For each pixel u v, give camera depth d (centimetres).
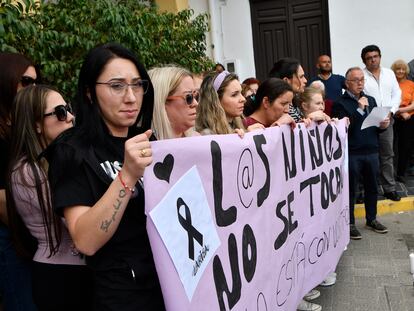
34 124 185
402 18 731
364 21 748
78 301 179
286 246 255
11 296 190
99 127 151
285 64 404
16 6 288
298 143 278
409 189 600
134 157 132
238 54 823
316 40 795
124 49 154
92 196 145
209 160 179
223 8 816
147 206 146
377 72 576
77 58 346
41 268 177
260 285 219
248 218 210
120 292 150
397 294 346
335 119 344
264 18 813
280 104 323
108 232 136
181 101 212
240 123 320
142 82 157
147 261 154
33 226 179
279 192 247
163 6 746
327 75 614
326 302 343
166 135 206
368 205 484
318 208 308
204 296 168
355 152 461
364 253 431
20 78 218
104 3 369
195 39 595
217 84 312
